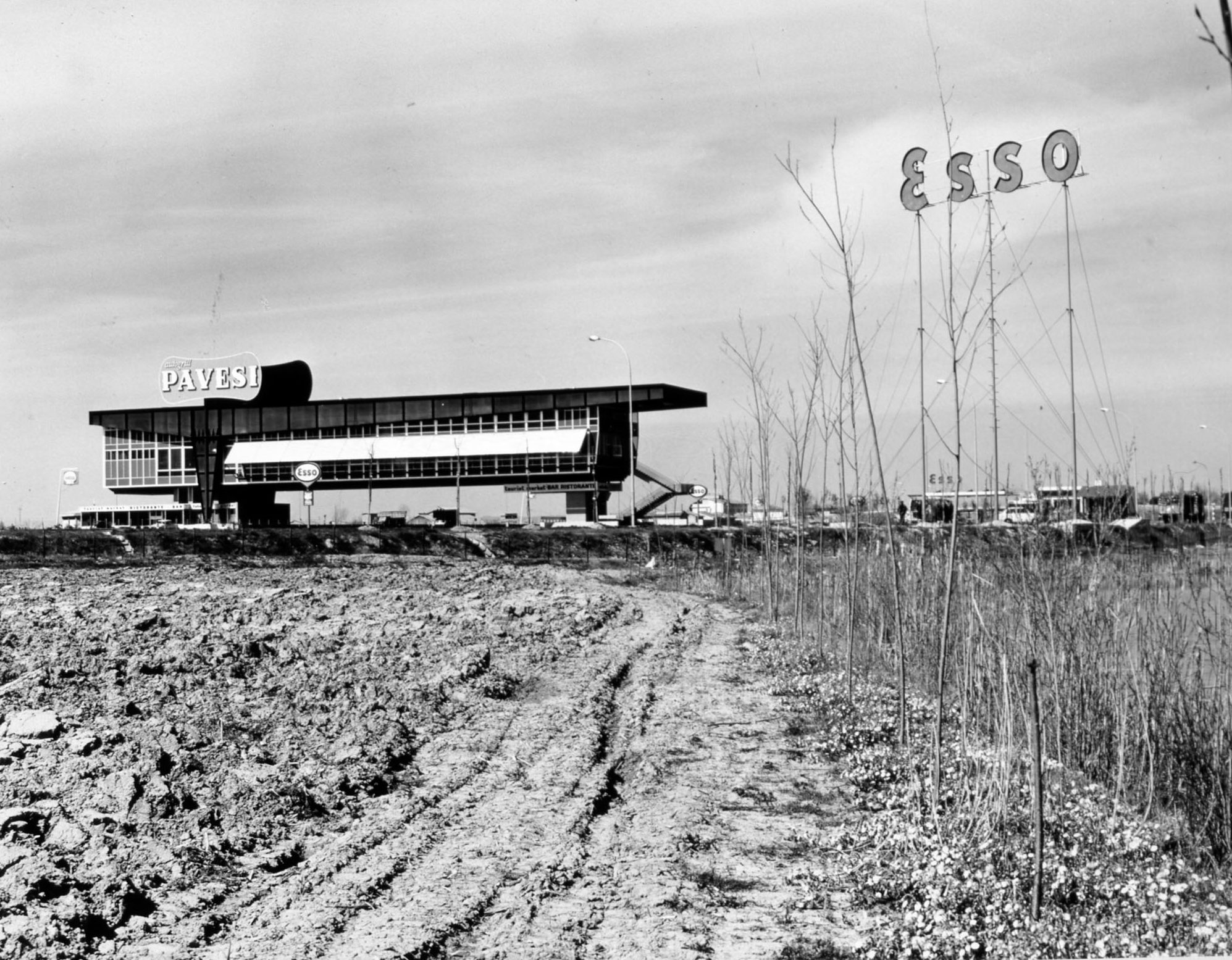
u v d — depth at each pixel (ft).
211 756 52.16
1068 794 47.96
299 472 259.60
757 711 72.59
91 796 43.88
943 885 37.29
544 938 34.04
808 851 44.75
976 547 69.36
